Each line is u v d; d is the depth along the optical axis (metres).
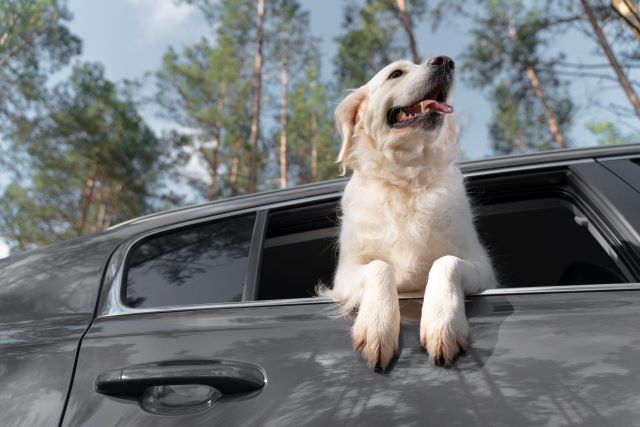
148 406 1.10
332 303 1.29
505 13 11.76
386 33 14.85
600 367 0.98
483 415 0.95
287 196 1.74
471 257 1.65
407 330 1.19
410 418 0.97
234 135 17.97
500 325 1.12
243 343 1.17
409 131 1.96
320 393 1.04
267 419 1.02
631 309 1.09
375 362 1.08
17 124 14.59
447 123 2.16
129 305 1.36
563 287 1.19
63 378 1.17
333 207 1.79
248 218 1.62
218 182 19.89
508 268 2.40
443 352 1.06
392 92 2.28
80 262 1.53
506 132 18.95
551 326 1.08
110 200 18.20
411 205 1.77
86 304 1.37
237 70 17.47
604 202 1.43
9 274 1.58
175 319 1.28
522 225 2.14
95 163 16.16
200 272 1.44
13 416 1.12
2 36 13.62
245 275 1.40
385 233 1.74
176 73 18.44
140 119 17.83
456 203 1.74
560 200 1.71
